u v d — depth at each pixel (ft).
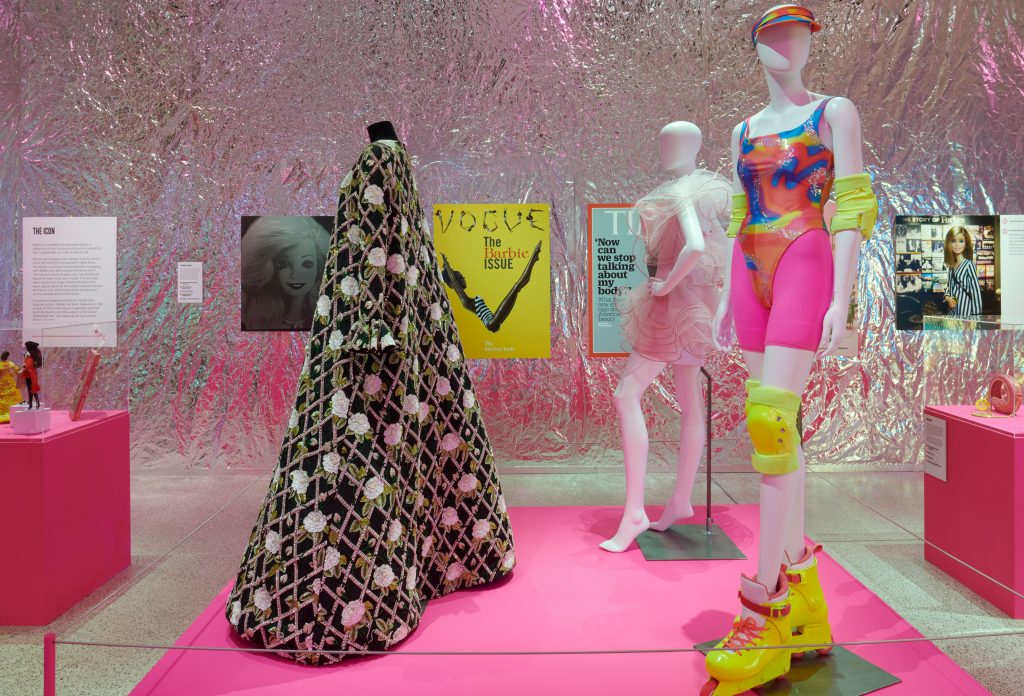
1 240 13.17
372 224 6.23
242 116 13.07
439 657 5.81
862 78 12.89
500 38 12.86
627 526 8.41
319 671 5.58
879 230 13.00
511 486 11.99
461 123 12.92
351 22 12.91
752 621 5.47
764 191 5.82
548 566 7.89
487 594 7.09
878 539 8.70
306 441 6.02
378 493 5.98
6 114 13.06
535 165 12.93
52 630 7.07
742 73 12.84
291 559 5.79
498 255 12.94
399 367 6.31
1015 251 12.89
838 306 5.40
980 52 12.84
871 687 5.35
